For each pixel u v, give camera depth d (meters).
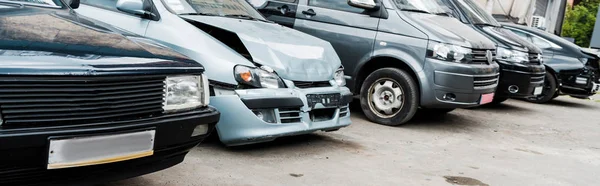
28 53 2.67
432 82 6.41
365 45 6.77
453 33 6.65
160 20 4.90
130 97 2.88
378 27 6.75
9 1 3.66
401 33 6.61
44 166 2.62
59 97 2.64
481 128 7.34
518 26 11.04
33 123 2.58
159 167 3.17
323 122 5.14
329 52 5.54
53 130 2.60
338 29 6.93
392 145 5.76
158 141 3.00
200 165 4.42
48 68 2.60
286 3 7.31
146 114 2.97
